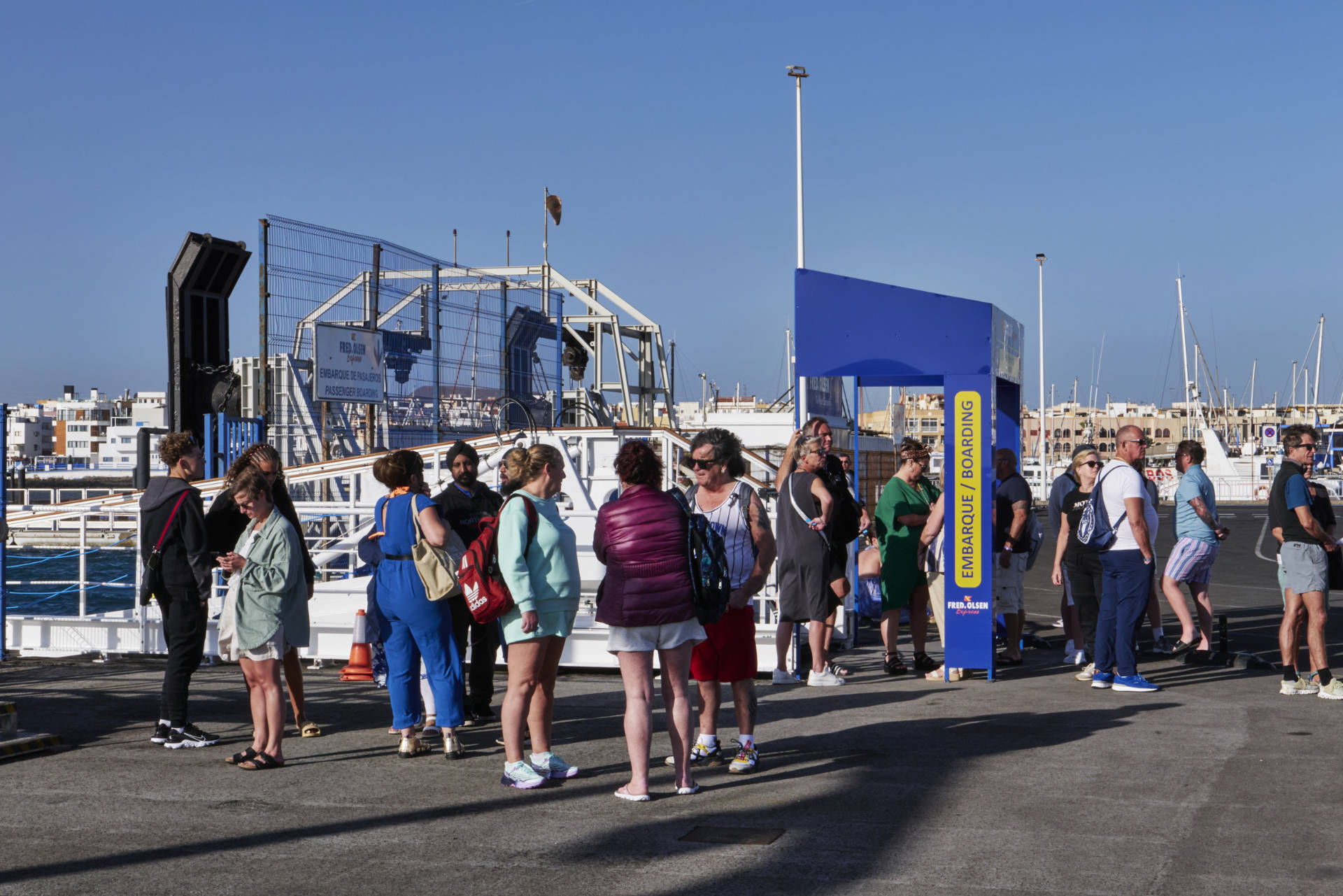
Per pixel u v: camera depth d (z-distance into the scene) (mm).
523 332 19984
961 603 9578
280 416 14969
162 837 5398
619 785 6336
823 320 9836
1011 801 5750
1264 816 5395
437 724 7039
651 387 35219
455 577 6941
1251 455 95812
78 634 11406
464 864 4949
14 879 4812
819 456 9461
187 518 7305
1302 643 11914
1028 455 148125
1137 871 4660
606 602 6008
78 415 165125
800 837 5238
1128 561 8852
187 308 20734
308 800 6059
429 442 17375
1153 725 7523
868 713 8203
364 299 16203
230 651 6871
